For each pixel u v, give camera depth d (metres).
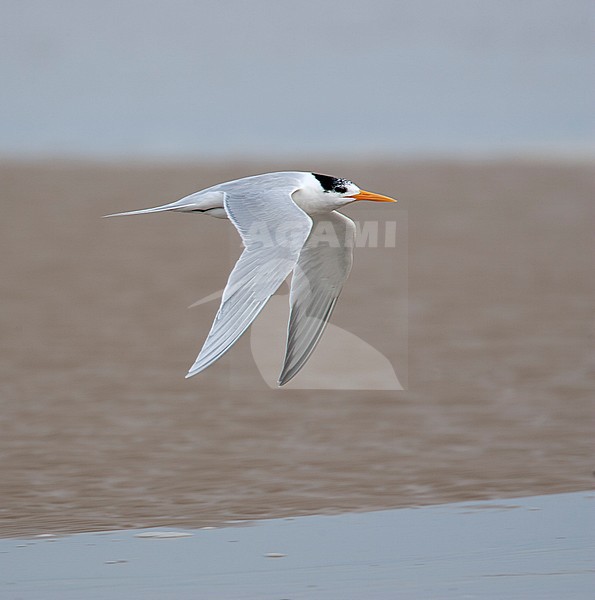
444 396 14.10
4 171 35.41
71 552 8.99
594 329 17.34
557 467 11.25
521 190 30.77
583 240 24.34
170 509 10.09
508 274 21.22
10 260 22.27
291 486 10.76
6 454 11.82
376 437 12.45
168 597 8.09
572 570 8.48
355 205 27.53
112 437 12.43
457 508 10.01
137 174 34.66
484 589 8.14
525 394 14.13
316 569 8.56
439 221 26.44
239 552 8.95
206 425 12.89
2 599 8.09
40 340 16.75
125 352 16.14
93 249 23.39
